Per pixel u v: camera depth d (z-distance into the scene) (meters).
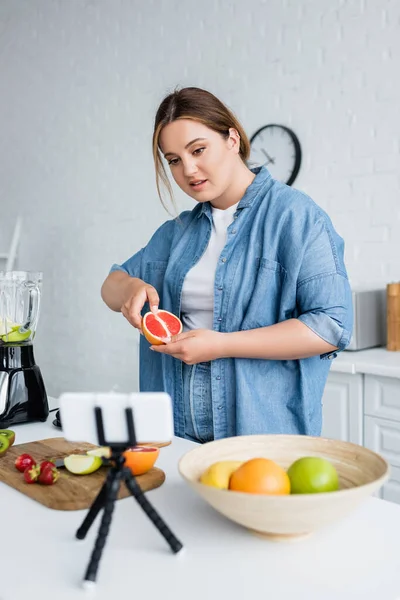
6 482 1.03
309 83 2.77
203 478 0.81
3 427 1.39
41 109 4.09
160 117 1.29
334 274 1.26
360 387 2.19
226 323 1.37
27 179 4.24
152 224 3.46
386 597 0.67
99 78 3.69
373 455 0.82
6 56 4.33
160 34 3.35
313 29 2.74
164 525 0.76
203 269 1.42
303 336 1.22
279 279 1.32
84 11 3.74
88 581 0.69
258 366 1.32
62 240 4.01
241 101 3.02
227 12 3.04
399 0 2.47
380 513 0.89
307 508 0.69
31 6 4.11
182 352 1.21
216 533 0.82
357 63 2.61
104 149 3.69
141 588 0.69
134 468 0.98
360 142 2.63
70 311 3.99
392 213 2.56
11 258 4.28
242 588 0.69
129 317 1.35
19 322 1.46
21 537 0.83
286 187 1.36
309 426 1.34
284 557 0.76
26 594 0.68
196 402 1.38
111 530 0.84
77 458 1.03
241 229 1.37
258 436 0.92
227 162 1.31
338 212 2.72
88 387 3.90
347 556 0.76
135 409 0.71
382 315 2.59
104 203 3.72
